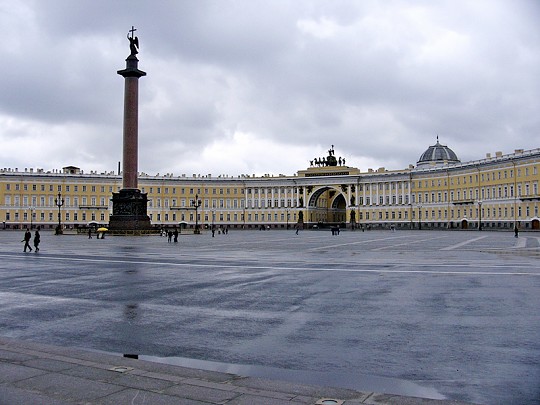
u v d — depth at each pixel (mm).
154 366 8414
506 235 77375
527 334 11102
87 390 7180
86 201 143125
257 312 13711
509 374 8555
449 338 10812
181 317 13133
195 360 9469
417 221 141875
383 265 25875
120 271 23609
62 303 15203
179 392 7109
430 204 139250
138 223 75250
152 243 52438
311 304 14789
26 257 32219
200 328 11938
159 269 24438
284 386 7496
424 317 12875
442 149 151000
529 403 7355
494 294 16188
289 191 159000
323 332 11445
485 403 7359
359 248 42125
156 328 11953
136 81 73812
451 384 8109
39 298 16078
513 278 20031
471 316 12930
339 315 13234
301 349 10117
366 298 15703
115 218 75562
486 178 121438
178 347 10328
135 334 11398
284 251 38250
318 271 23188
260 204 160375
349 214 152625
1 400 6816
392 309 13938
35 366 8297
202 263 27562
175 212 155000
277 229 149500
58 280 20406
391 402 6863
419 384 8133
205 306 14602
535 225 106812
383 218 147875
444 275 21234
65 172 146750
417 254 34156
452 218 133375
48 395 6996
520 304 14461
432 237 70000
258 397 6949
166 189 154500
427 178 140250
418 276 20969
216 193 159125
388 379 8367
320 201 164750
